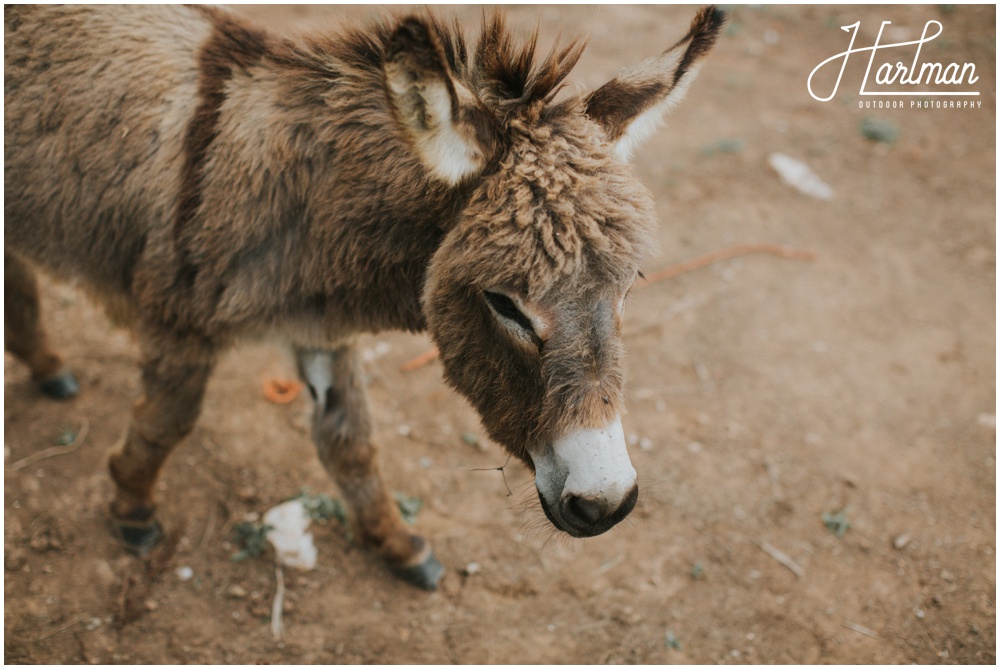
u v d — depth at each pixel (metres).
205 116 2.57
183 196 2.59
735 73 7.75
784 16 8.84
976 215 6.10
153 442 3.02
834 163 6.60
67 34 2.80
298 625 3.18
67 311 4.58
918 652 3.23
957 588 3.50
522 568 3.49
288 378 4.36
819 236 5.82
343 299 2.61
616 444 1.96
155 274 2.69
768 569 3.56
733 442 4.20
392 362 4.61
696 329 4.96
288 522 3.45
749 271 5.46
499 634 3.21
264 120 2.49
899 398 4.55
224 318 2.64
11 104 2.83
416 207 2.26
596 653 3.17
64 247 2.96
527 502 2.50
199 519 3.55
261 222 2.54
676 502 3.84
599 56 7.38
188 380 2.88
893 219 6.03
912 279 5.48
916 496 3.96
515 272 1.89
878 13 8.94
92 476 3.64
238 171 2.52
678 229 5.75
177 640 3.06
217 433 3.97
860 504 3.90
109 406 4.04
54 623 3.06
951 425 4.38
